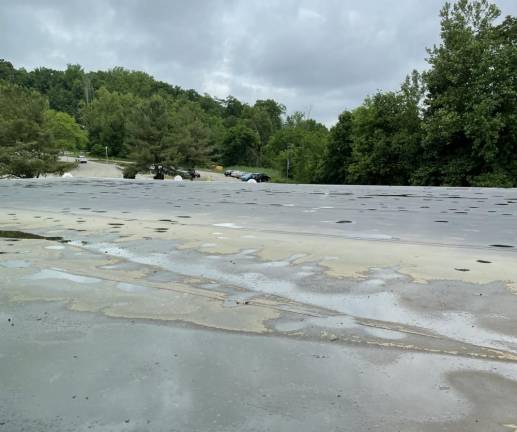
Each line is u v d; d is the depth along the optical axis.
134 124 48.78
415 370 2.07
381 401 1.82
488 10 29.11
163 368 2.11
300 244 5.14
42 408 1.79
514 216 7.93
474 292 3.21
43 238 5.58
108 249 4.88
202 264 4.16
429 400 1.82
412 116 34.31
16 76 138.88
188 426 1.66
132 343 2.40
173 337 2.48
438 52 29.77
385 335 2.48
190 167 52.84
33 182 22.50
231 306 2.99
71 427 1.66
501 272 3.75
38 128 41.72
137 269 4.00
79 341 2.43
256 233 6.01
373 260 4.28
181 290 3.36
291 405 1.79
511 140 27.08
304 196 13.28
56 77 149.50
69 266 4.11
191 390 1.91
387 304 2.99
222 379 2.00
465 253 4.61
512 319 2.68
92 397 1.87
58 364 2.16
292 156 65.12
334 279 3.61
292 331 2.55
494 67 27.33
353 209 9.27
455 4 29.45
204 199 12.02
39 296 3.22
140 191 15.52
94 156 94.38
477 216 7.95
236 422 1.68
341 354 2.25
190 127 53.97
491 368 2.09
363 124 36.75
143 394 1.89
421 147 31.92
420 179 31.31
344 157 43.09
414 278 3.61
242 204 10.45
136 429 1.65
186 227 6.57
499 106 26.98
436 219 7.54
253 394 1.88
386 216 7.98
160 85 149.12
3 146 40.22
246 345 2.37
